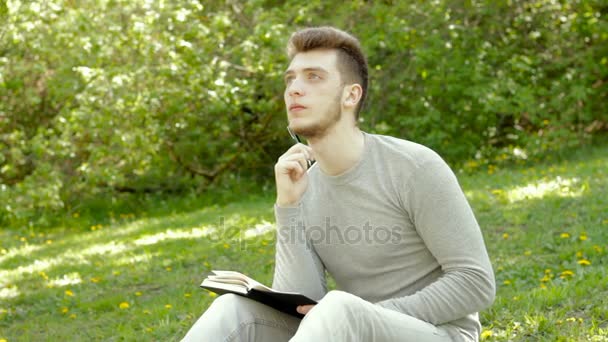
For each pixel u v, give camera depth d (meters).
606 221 5.85
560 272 4.66
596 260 4.80
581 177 7.93
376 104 10.71
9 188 9.53
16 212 9.11
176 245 7.19
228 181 11.48
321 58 2.35
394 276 2.39
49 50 8.86
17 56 9.32
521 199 7.22
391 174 2.34
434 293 2.22
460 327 2.33
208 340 2.23
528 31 11.17
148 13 8.68
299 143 2.50
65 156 10.02
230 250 6.62
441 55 10.38
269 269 5.82
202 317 2.29
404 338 2.16
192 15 9.39
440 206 2.26
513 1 10.94
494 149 10.87
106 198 11.02
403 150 2.34
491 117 10.83
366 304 2.11
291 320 2.41
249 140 11.48
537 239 5.61
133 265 6.51
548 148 10.53
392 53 10.95
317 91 2.33
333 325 2.01
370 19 10.49
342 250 2.44
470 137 10.79
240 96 10.27
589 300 3.80
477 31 10.62
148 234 8.16
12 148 9.61
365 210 2.37
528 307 3.77
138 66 9.16
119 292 5.65
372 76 10.61
